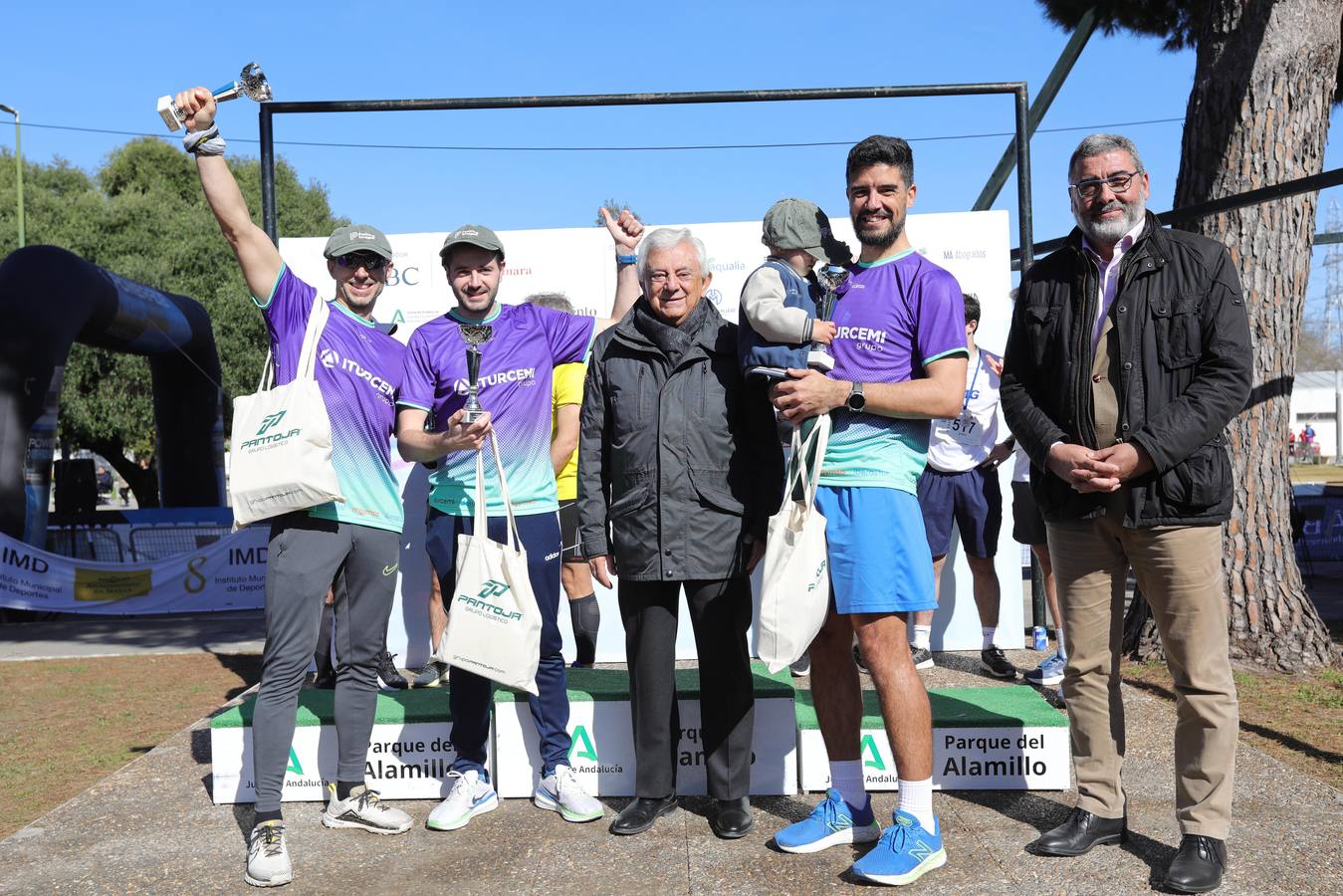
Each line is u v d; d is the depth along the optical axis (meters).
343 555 3.22
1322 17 5.53
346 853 3.15
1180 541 2.78
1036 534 5.18
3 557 10.18
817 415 2.80
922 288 2.88
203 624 10.35
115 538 12.44
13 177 30.27
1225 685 2.78
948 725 3.53
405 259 5.89
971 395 5.12
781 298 2.83
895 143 2.94
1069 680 3.05
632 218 3.79
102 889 2.90
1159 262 2.81
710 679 3.20
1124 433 2.81
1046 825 3.20
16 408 10.26
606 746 3.59
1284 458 5.66
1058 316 2.95
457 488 3.52
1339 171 4.07
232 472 3.08
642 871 2.93
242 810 3.56
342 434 3.23
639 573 3.17
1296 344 5.68
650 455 3.16
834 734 3.07
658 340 3.20
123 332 12.09
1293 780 3.57
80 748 5.22
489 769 3.65
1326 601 8.84
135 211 25.03
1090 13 7.39
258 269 3.19
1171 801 3.38
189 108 3.06
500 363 3.51
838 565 2.86
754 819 3.32
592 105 5.54
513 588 3.19
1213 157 5.70
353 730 3.33
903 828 2.82
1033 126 7.64
